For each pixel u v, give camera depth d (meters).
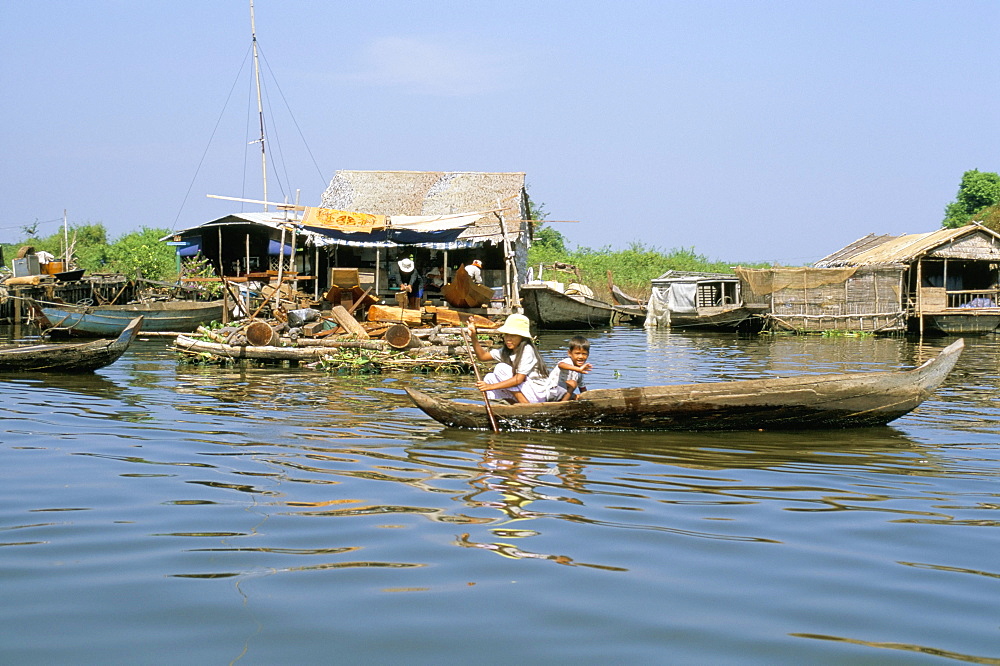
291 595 4.11
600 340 26.11
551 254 46.69
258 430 8.67
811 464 7.16
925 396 8.82
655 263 47.41
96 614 3.87
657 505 5.81
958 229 28.89
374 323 16.77
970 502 5.95
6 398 11.08
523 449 7.70
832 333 28.89
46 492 6.05
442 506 5.72
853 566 4.60
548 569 4.51
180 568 4.47
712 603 4.07
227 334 16.91
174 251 39.44
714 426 8.62
